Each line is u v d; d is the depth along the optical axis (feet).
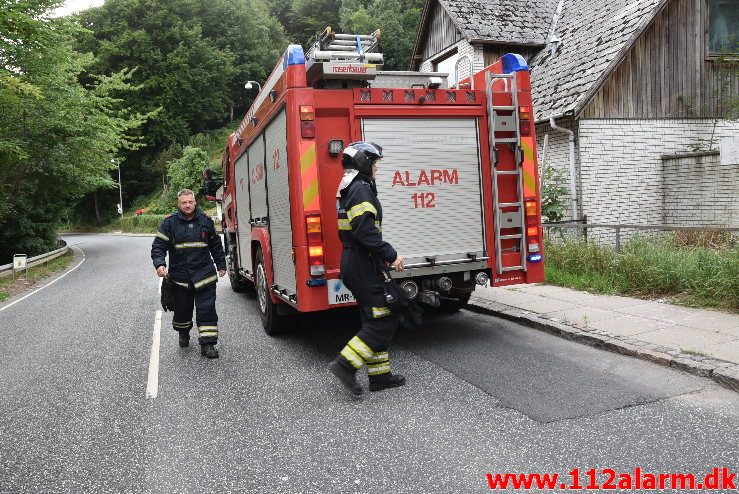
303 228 17.15
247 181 26.23
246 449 12.23
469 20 52.13
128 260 66.59
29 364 20.22
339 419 13.62
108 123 65.82
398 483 10.44
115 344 22.74
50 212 77.97
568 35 48.78
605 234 38.45
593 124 39.14
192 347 21.66
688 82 41.16
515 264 20.02
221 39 250.37
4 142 54.49
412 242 18.51
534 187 20.02
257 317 26.86
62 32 56.03
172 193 169.89
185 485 10.78
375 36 19.52
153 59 205.77
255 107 23.11
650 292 23.84
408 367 17.29
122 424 14.06
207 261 20.44
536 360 17.20
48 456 12.37
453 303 24.16
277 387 16.26
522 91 19.70
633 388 14.38
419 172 18.60
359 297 14.83
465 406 13.94
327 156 17.63
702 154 37.73
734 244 23.24
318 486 10.48
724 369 14.42
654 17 38.40
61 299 37.04
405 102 18.37
